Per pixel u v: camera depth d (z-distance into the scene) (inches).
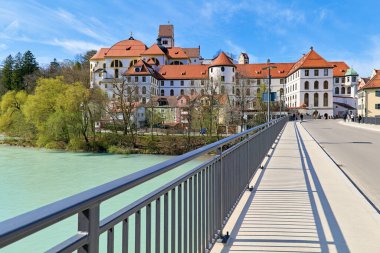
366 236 180.1
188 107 2691.9
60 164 1674.5
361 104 3120.1
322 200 251.0
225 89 3491.6
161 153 2127.2
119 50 4468.5
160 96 3934.5
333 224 198.8
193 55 5738.2
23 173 1441.9
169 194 115.3
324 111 3676.2
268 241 173.3
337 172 366.3
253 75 4244.6
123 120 2455.7
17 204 984.3
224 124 2628.0
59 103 2208.4
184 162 109.4
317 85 3686.0
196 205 135.4
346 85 4153.5
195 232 135.0
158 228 100.2
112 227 71.6
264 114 2861.7
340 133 1176.2
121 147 2155.5
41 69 4675.2
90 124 2298.2
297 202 245.8
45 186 1218.6
